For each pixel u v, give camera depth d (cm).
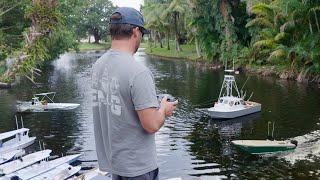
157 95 379
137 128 350
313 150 2608
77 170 2241
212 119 3562
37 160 2431
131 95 342
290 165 2358
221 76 6156
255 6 6284
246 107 3719
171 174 2278
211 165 2408
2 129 3394
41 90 5194
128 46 362
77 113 3862
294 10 5541
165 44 12988
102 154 378
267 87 5056
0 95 4872
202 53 8481
